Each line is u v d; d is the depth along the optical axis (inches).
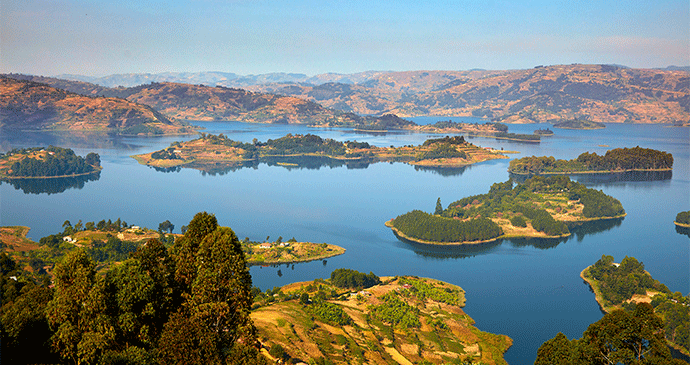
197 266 3919.8
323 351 6565.0
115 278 3991.1
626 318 4382.4
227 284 3769.7
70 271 3941.9
